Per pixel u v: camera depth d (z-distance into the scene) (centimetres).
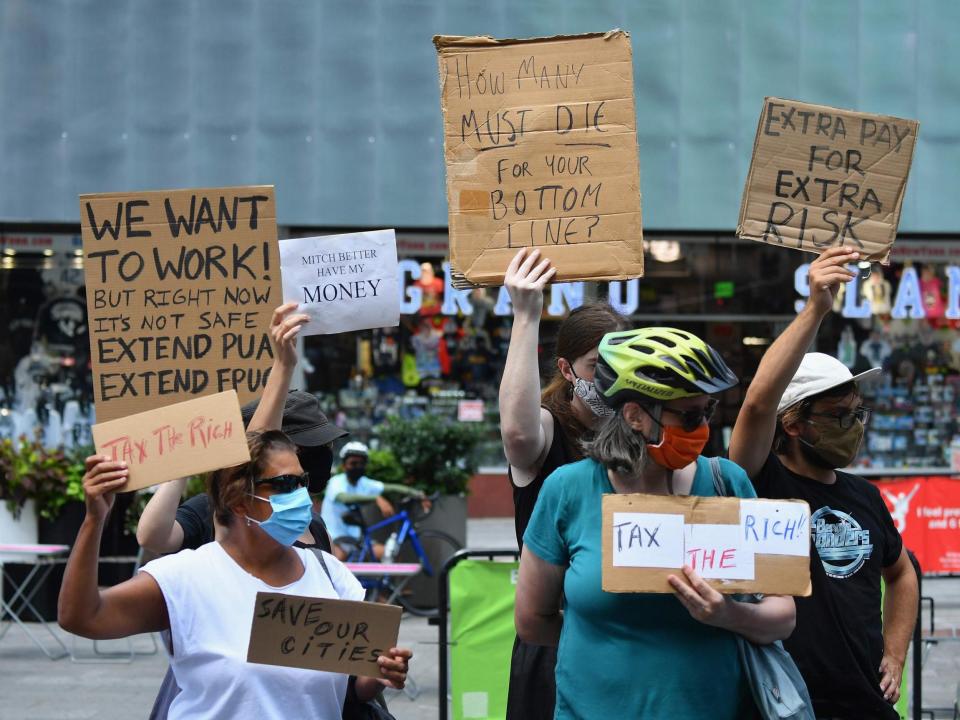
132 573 1087
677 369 281
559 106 379
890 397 1638
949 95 1433
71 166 1365
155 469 290
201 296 389
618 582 279
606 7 1397
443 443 1105
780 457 391
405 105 1395
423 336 1595
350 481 1041
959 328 1636
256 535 301
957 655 918
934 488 997
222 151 1377
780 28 1416
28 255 1554
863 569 380
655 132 1405
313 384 1591
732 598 290
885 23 1428
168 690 314
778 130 386
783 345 350
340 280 447
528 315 358
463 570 606
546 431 362
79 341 1559
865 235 381
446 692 597
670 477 298
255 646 287
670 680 284
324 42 1388
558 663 299
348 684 323
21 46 1363
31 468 1052
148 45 1372
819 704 355
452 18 1393
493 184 379
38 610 1039
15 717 733
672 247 1639
